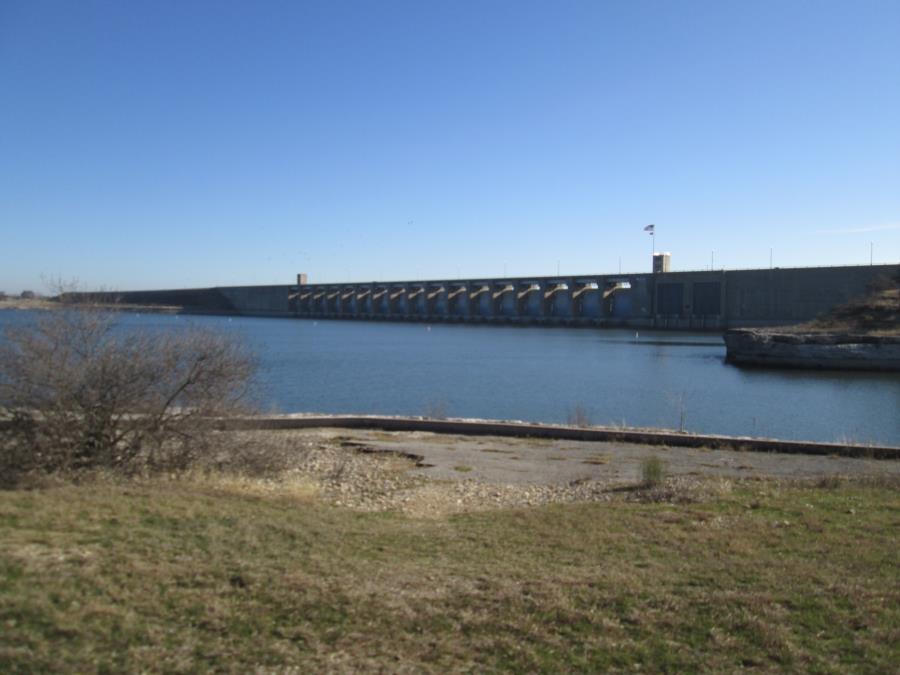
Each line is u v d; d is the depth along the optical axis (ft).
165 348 52.42
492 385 178.70
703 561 31.58
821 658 21.99
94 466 46.34
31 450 44.73
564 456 71.51
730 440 78.07
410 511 46.19
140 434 49.93
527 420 121.29
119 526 31.37
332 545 32.55
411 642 22.67
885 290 308.40
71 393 46.85
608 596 26.61
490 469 64.39
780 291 407.44
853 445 73.97
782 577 29.01
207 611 23.65
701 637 23.47
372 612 24.54
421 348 326.03
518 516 41.83
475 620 24.26
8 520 30.40
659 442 80.07
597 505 45.29
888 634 23.40
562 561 31.63
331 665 21.13
